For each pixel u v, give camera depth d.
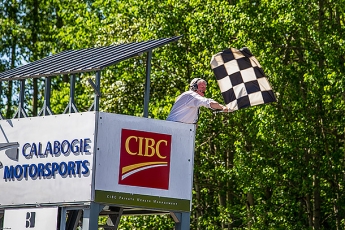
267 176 52.97
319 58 53.31
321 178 56.38
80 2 73.06
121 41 58.88
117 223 30.94
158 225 56.28
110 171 27.77
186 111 29.39
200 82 29.86
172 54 57.44
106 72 59.94
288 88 53.31
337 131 56.59
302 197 57.81
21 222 29.12
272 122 51.88
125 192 27.89
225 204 60.84
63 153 28.44
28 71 30.31
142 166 28.17
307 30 53.12
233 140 55.75
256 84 29.44
